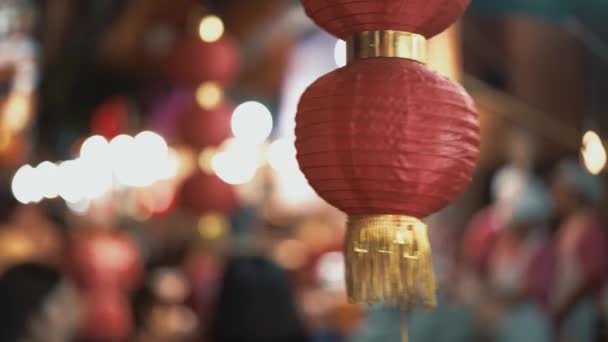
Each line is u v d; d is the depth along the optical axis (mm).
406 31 1022
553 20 1963
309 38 4434
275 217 4512
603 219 2635
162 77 5047
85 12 4520
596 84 2059
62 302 3152
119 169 5203
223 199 3578
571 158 3074
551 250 3010
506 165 3961
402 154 966
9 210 4039
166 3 4121
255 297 3332
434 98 975
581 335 2533
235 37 4387
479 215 3959
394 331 3135
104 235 4480
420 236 1010
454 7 1027
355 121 970
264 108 4617
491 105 2295
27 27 4605
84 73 5020
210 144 3418
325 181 1011
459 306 3156
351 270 1021
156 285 4734
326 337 4094
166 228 4945
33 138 5254
